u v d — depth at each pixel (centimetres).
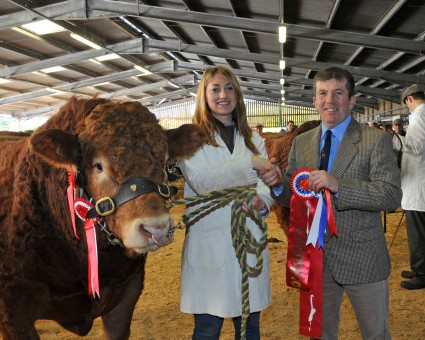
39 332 411
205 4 1207
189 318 432
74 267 251
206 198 235
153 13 1191
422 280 489
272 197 264
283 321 421
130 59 2050
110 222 221
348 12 1051
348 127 250
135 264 267
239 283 247
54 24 1371
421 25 1064
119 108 232
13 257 248
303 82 2175
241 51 1680
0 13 1279
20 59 1770
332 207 245
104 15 1232
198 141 241
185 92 3259
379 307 241
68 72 2159
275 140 570
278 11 1152
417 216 484
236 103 261
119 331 283
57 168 241
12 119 3023
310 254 248
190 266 251
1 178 273
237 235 234
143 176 215
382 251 243
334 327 263
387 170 232
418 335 384
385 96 2072
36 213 246
